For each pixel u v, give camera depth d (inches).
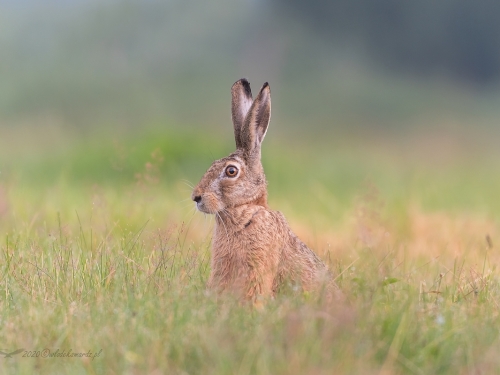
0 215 569.3
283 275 387.5
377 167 1248.8
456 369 279.7
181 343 285.0
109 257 402.3
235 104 424.5
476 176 1205.7
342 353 274.2
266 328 290.8
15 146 1334.9
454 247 545.6
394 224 627.5
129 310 318.7
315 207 780.0
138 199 592.1
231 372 264.8
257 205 392.8
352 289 354.6
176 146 980.6
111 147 992.9
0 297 363.9
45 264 404.2
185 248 472.7
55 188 739.4
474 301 356.8
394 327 301.0
